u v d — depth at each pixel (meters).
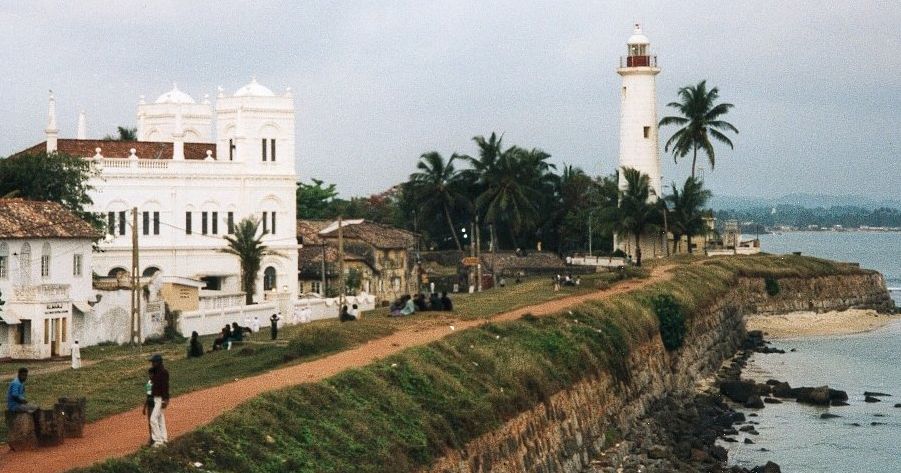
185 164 135.25
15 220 91.44
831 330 152.50
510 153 177.25
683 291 118.00
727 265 152.88
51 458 42.62
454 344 68.88
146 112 157.62
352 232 155.12
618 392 81.50
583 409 73.44
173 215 134.62
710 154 173.00
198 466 42.44
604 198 184.12
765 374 113.81
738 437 84.00
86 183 122.94
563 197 193.62
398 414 54.78
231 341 84.25
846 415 92.19
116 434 47.47
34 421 44.56
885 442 82.44
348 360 63.16
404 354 63.06
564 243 192.88
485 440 57.53
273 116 141.12
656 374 93.12
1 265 89.19
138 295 96.19
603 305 93.62
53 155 115.56
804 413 93.00
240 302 117.12
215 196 137.25
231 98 140.75
